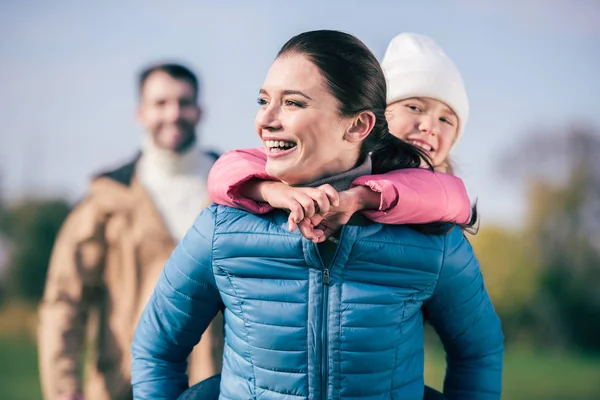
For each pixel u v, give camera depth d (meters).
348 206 1.66
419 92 2.30
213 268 1.80
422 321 1.87
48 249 15.67
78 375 3.69
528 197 16.64
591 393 10.67
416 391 1.82
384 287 1.75
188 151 3.83
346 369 1.72
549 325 15.77
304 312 1.72
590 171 16.55
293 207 1.60
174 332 1.90
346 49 1.71
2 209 15.80
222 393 1.83
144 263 3.68
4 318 14.95
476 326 1.92
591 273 16.16
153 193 3.77
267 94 1.71
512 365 13.51
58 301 3.68
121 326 3.63
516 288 16.06
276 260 1.74
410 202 1.70
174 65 3.86
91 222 3.71
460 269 1.83
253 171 1.73
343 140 1.72
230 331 1.82
